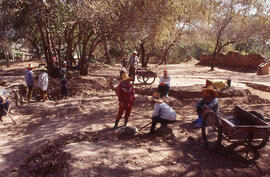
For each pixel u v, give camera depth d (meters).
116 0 13.23
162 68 28.66
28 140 6.36
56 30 12.47
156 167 4.30
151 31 13.88
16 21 16.47
